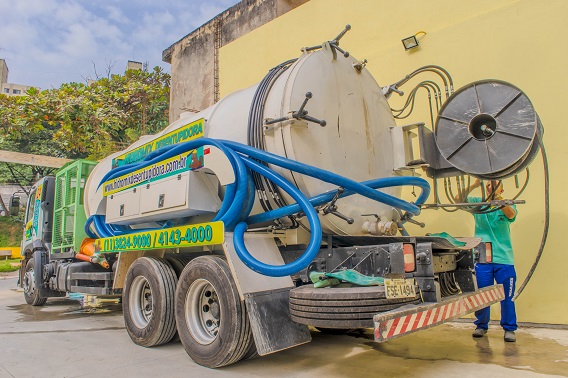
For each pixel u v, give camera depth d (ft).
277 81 12.65
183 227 12.68
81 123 69.41
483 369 11.08
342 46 24.76
